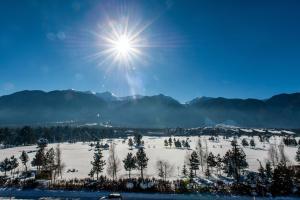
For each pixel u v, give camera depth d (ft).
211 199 274.57
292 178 316.19
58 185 329.52
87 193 304.30
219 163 481.87
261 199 271.49
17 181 350.84
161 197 285.43
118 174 444.96
